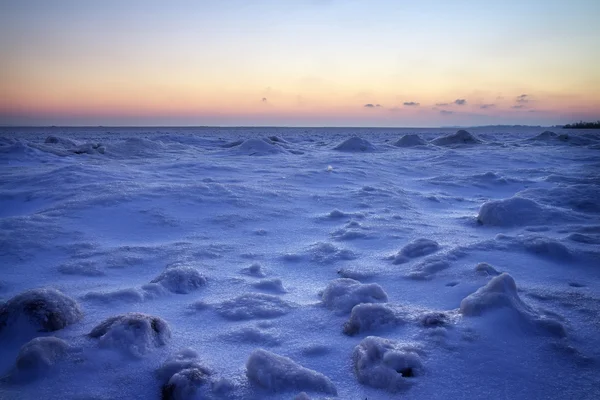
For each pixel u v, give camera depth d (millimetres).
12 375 2281
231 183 9039
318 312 3154
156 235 5543
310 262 4504
